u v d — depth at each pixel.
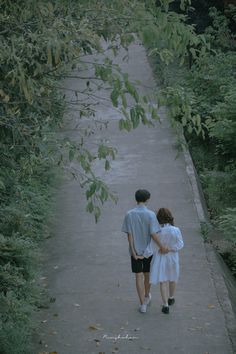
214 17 24.92
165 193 16.20
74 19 8.09
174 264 10.19
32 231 12.94
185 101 7.64
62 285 11.41
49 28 7.52
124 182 16.92
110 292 11.08
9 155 8.65
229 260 14.09
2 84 7.84
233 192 16.25
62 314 10.29
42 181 15.63
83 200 15.67
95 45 7.77
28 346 8.82
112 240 13.41
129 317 10.15
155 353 9.07
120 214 14.84
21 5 8.01
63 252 12.88
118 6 8.13
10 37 7.54
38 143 7.99
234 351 9.12
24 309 9.57
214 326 9.85
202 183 18.72
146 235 10.12
